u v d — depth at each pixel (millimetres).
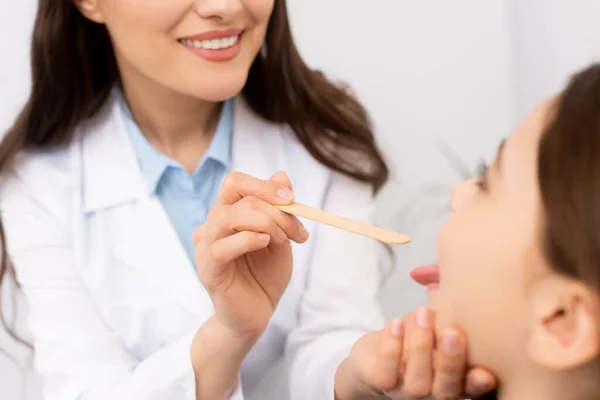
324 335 917
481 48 1417
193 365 767
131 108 999
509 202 481
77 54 955
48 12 921
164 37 814
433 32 1419
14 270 993
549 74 1354
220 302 700
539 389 479
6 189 991
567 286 433
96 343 902
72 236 960
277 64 976
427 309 542
